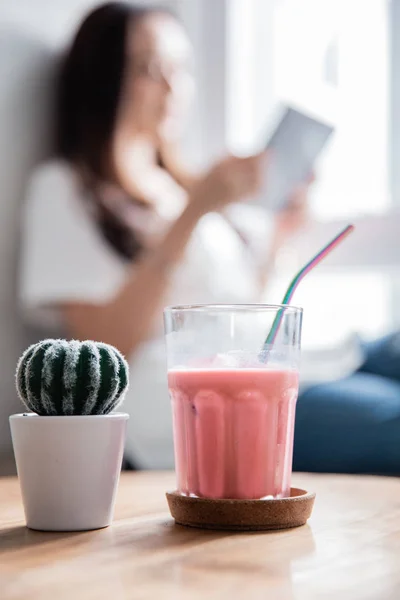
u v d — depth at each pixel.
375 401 1.65
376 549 0.55
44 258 2.16
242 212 2.44
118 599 0.42
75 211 2.21
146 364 2.26
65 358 0.63
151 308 2.25
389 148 2.41
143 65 2.33
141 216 2.31
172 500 0.65
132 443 2.23
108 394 0.65
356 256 2.40
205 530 0.62
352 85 2.47
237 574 0.47
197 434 0.65
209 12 2.53
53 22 2.23
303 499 0.64
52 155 2.22
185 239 2.33
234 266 2.43
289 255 2.46
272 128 2.52
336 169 2.48
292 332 0.66
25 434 0.63
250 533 0.61
